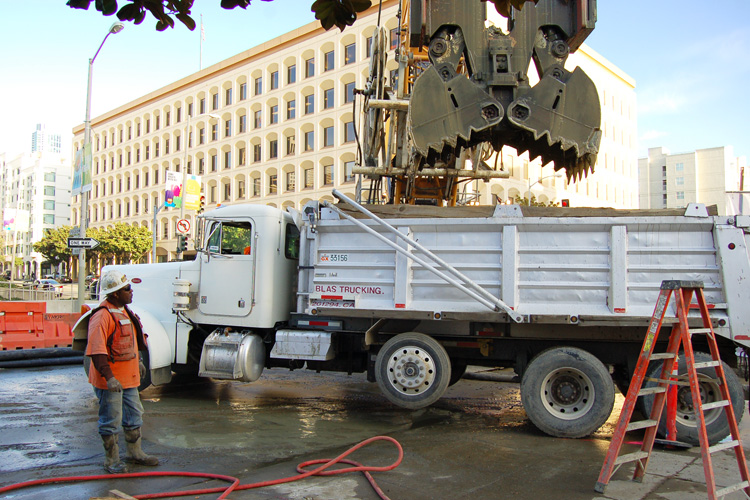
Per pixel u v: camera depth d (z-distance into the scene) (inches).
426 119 216.8
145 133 2055.9
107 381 188.7
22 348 466.9
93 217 2370.8
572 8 219.3
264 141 1615.4
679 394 238.5
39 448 226.7
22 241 4099.4
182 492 173.8
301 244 291.0
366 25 1350.9
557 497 176.2
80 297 726.5
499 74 214.4
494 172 347.6
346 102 1411.2
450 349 288.2
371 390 374.0
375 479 190.7
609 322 246.1
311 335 293.1
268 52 1599.4
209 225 321.1
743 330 235.9
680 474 199.3
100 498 163.0
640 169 3754.9
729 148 3516.2
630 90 1852.9
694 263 244.1
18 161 4498.0
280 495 175.5
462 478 193.3
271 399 338.0
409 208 271.3
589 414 243.0
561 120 210.5
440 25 221.5
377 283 273.7
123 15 145.9
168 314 326.3
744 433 259.0
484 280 260.1
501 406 326.3
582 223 250.4
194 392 356.8
